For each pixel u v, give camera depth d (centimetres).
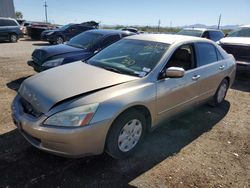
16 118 322
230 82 579
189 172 329
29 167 319
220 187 306
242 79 846
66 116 285
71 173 312
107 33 775
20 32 1930
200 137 423
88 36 780
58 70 387
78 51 693
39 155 344
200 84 454
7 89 629
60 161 334
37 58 685
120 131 324
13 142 373
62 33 1814
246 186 311
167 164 342
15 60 1054
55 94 307
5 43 1795
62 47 714
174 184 305
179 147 387
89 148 296
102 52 456
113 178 308
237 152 385
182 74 356
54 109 291
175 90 392
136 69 375
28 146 363
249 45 789
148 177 314
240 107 577
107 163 336
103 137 302
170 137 416
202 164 348
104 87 321
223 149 391
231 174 331
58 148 291
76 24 1923
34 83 347
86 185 295
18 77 757
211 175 326
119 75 357
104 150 328
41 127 288
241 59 812
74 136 282
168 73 357
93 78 344
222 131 450
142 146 382
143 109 350
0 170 311
